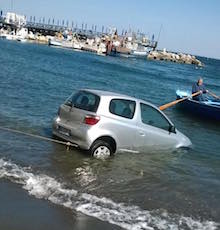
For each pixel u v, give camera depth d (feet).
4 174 26.09
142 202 24.89
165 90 121.39
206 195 27.66
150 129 34.30
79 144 31.50
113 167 30.55
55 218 20.98
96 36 505.25
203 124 62.90
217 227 22.56
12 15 517.14
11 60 147.23
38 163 29.19
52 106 57.26
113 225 21.07
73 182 26.50
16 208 21.48
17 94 63.87
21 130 38.63
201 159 37.73
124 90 105.70
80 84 102.37
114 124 32.01
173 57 487.20
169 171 31.83
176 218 23.15
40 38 463.42
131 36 428.15
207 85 176.24
